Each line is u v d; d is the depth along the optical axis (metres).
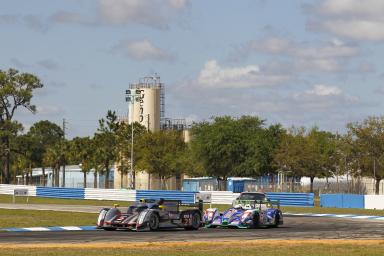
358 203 61.59
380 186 89.69
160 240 26.05
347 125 93.38
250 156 98.56
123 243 24.31
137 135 108.50
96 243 24.30
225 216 34.38
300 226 36.91
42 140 178.25
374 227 36.19
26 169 150.25
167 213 31.69
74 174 141.00
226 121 101.62
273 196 64.81
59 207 54.59
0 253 19.97
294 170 97.50
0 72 104.44
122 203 64.31
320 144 105.44
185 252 21.17
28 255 19.50
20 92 104.12
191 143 103.69
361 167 91.62
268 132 100.94
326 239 27.88
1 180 141.50
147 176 116.88
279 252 21.72
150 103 125.06
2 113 105.06
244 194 37.50
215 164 99.94
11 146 112.31
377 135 91.19
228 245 24.05
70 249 21.62
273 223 35.72
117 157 108.44
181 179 115.94
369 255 21.09
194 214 32.62
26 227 33.28
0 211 46.53
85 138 116.94
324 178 102.44
